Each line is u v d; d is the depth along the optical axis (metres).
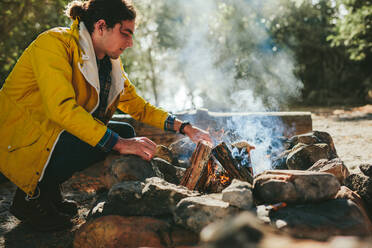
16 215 2.08
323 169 2.12
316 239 1.39
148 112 2.45
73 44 1.92
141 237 1.61
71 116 1.76
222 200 1.63
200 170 2.09
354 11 11.62
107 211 1.81
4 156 1.91
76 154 2.00
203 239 0.85
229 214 1.54
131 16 1.96
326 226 1.44
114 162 2.11
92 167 3.61
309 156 2.48
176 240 1.59
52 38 1.90
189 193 1.83
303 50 16.08
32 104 1.92
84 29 1.94
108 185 2.16
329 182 1.67
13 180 1.89
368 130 5.36
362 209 1.73
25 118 1.90
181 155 2.78
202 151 2.10
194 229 1.57
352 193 1.82
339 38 12.31
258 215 1.53
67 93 1.79
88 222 1.76
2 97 1.98
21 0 8.95
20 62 1.95
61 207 2.32
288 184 1.65
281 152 2.88
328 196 1.65
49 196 2.06
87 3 1.98
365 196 1.88
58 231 2.07
